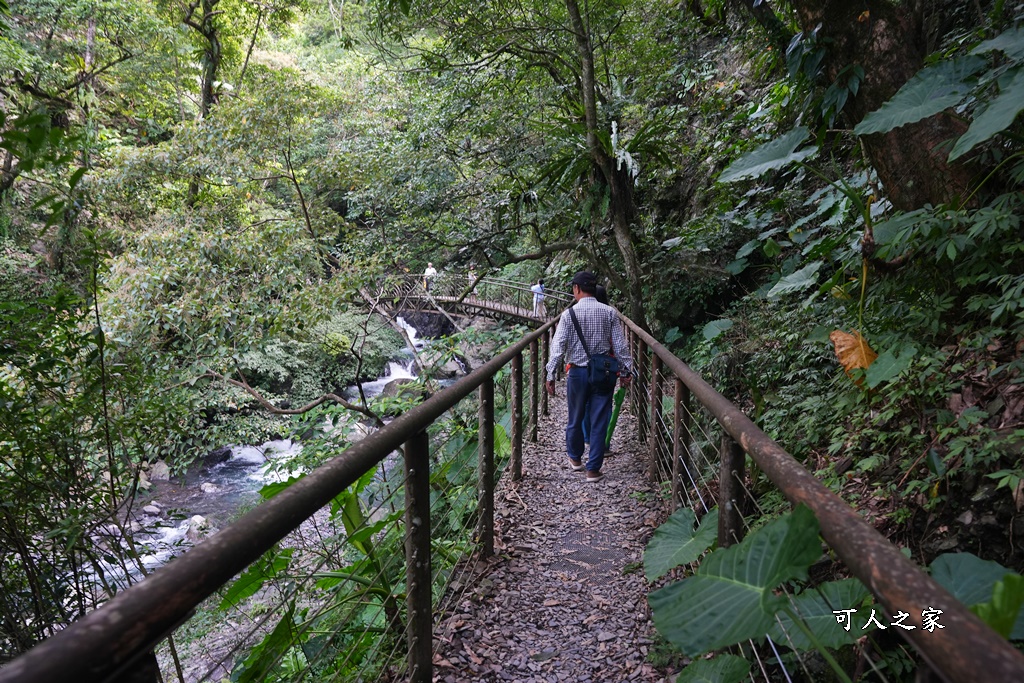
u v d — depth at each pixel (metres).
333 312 6.81
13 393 2.86
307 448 5.30
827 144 4.98
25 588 2.93
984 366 2.62
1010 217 2.40
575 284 4.41
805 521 0.94
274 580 1.99
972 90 2.54
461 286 14.88
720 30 9.67
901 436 2.79
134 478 3.31
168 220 8.36
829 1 3.09
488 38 8.97
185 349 5.53
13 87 10.00
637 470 4.50
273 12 16.47
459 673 2.24
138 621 0.64
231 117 8.43
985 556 2.14
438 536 3.46
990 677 0.51
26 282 5.11
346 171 9.16
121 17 11.73
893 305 2.95
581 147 8.84
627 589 2.84
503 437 4.38
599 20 9.85
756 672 1.98
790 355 4.50
